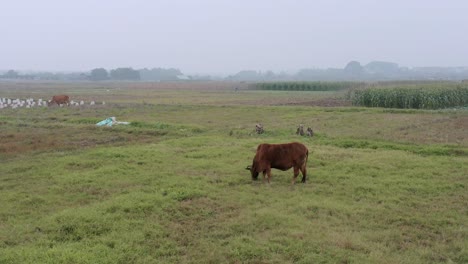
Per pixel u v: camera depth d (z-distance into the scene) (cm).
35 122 2598
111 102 4344
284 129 2225
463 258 754
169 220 927
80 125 2403
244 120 2695
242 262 738
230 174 1302
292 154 1202
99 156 1532
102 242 802
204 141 1852
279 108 3269
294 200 1062
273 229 880
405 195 1098
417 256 760
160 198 1036
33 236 831
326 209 993
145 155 1538
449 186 1167
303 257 753
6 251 747
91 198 1073
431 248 797
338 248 784
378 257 746
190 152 1602
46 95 5838
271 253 767
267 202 1053
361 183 1199
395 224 913
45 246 785
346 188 1162
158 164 1407
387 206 1021
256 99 4853
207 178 1239
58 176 1264
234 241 815
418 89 3625
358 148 1712
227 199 1062
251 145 1728
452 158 1495
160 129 2259
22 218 938
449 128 2202
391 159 1466
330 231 866
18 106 3738
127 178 1240
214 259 745
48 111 3309
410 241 834
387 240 829
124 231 855
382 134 2030
